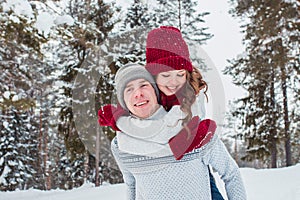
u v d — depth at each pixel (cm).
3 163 1642
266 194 446
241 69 1605
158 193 165
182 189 163
